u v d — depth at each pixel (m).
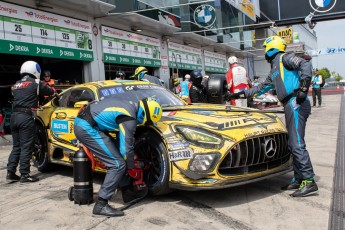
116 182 3.59
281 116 10.09
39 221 3.55
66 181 5.02
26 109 4.98
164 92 5.18
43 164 5.50
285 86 3.98
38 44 9.28
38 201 4.18
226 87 5.95
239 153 3.61
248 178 3.68
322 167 5.12
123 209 3.76
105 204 3.60
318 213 3.43
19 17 8.76
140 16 11.78
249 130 3.76
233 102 7.32
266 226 3.18
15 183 5.05
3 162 6.44
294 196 3.92
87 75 11.30
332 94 27.97
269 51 4.19
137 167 3.86
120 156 3.62
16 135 5.08
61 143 5.07
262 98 15.05
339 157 5.71
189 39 16.95
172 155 3.67
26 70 5.11
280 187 4.29
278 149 3.96
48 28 9.62
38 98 5.18
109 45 12.07
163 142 3.76
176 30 14.48
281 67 4.02
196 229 3.18
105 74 12.62
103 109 3.51
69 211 3.79
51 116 5.30
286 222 3.25
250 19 21.69
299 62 3.84
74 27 10.56
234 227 3.18
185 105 4.92
